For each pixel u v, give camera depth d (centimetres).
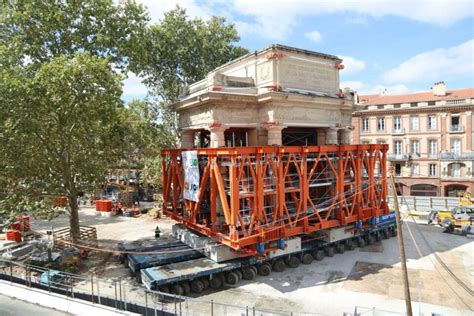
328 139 2528
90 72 2086
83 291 1700
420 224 3391
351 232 2545
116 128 2720
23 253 2533
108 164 2925
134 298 1770
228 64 2644
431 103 5006
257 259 2039
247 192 2012
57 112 2195
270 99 2114
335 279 2023
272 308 1662
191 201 2322
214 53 3969
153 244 2423
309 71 2380
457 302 1691
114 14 2653
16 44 2275
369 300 1733
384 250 2580
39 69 2048
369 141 5431
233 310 1642
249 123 2262
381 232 2884
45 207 2361
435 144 4997
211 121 2134
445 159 4866
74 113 2209
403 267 1340
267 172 2277
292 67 2280
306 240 2322
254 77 2331
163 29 3666
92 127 2353
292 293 1839
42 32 2412
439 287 1877
